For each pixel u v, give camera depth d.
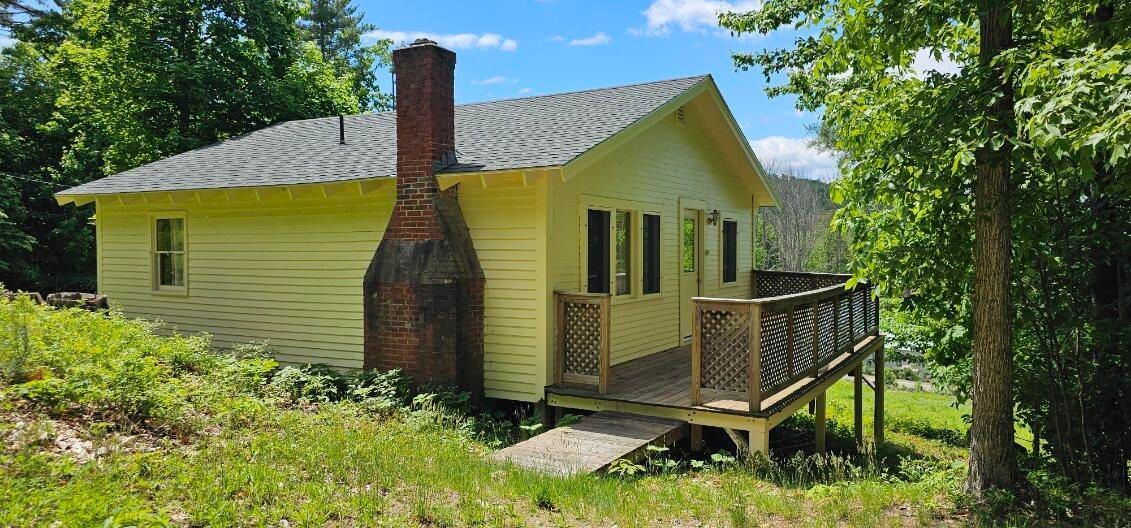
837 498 5.87
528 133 9.78
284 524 4.29
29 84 22.17
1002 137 5.01
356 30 40.06
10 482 4.08
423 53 8.79
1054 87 4.70
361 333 9.93
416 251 8.77
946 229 6.66
